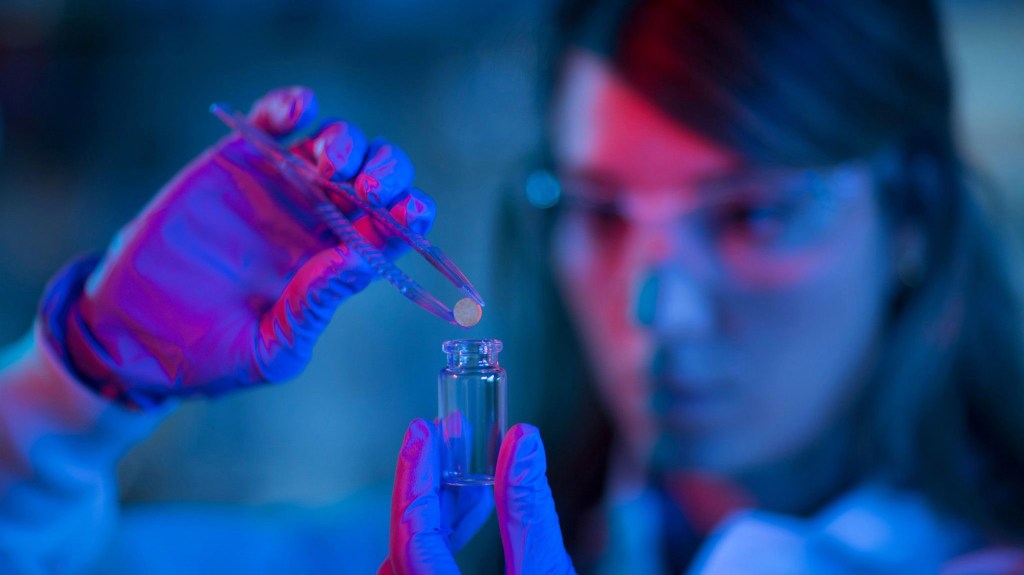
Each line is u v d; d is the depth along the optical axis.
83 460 0.55
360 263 0.49
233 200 0.53
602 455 0.88
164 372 0.53
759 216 0.70
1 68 1.44
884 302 0.74
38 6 1.43
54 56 1.45
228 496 1.43
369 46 1.44
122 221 1.48
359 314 1.48
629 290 0.72
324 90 1.46
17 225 1.46
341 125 0.50
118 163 1.47
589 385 0.87
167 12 1.45
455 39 1.40
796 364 0.71
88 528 0.58
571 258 0.76
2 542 0.54
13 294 1.45
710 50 0.69
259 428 1.46
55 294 0.54
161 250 0.52
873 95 0.70
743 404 0.72
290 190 0.52
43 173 1.46
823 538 0.69
